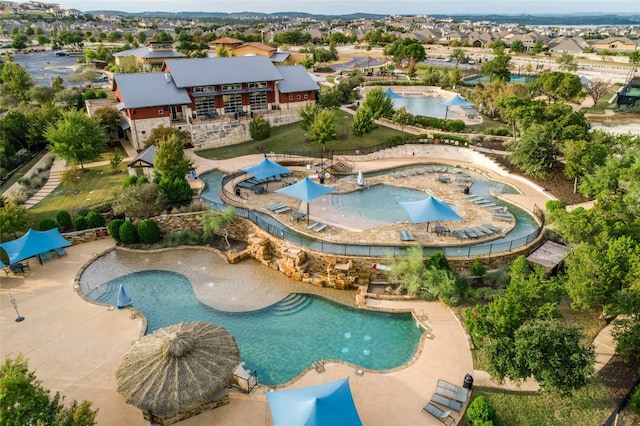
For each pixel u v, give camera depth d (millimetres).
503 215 34438
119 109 57406
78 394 19484
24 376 14578
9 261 28594
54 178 45375
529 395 19453
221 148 53344
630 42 159375
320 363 21578
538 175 41281
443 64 126500
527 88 70125
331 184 41469
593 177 35281
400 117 57531
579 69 114250
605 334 23156
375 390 19812
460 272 28203
